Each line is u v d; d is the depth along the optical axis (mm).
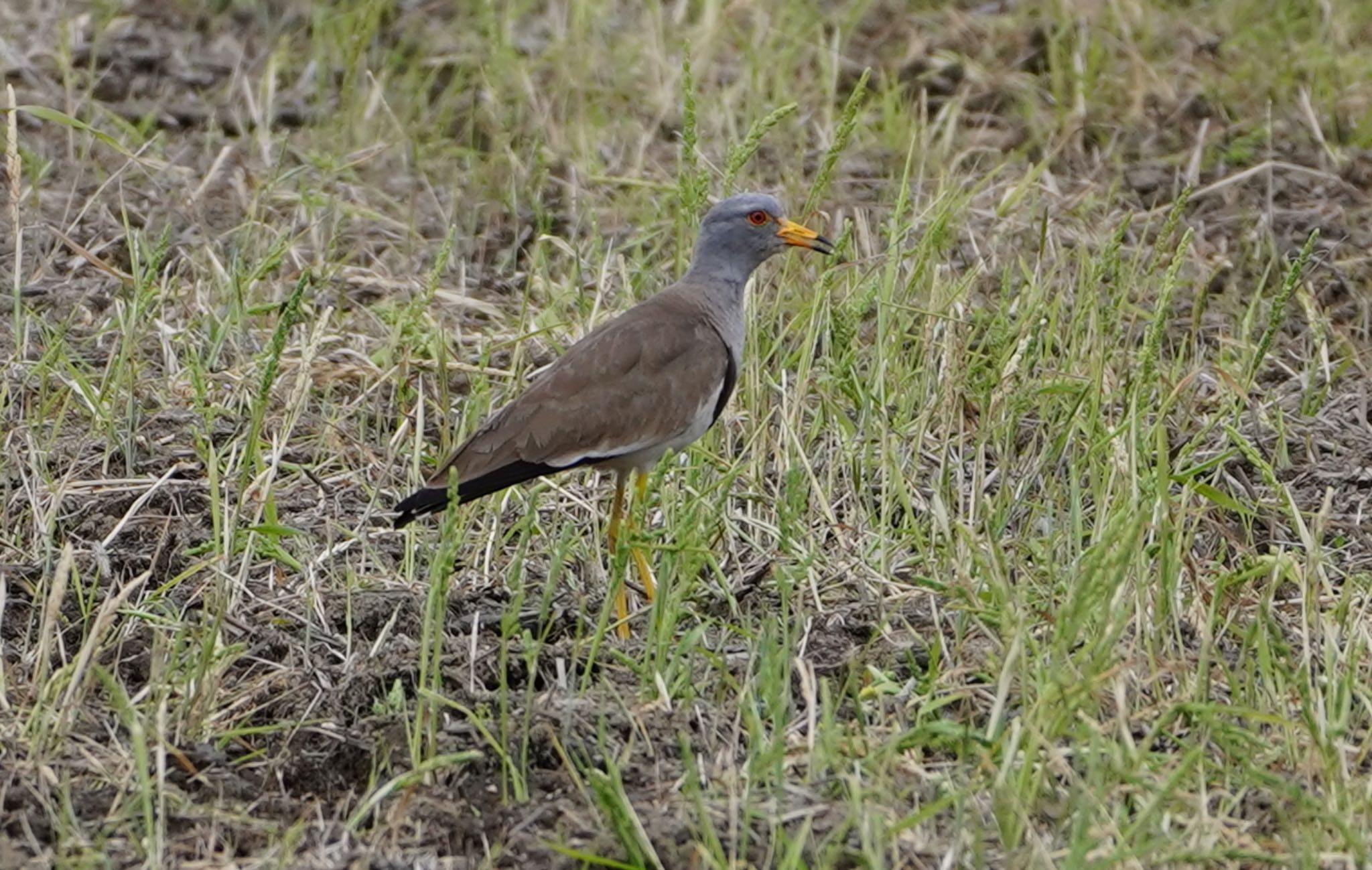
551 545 12133
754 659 10414
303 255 15977
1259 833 9375
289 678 10664
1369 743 10008
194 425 13195
